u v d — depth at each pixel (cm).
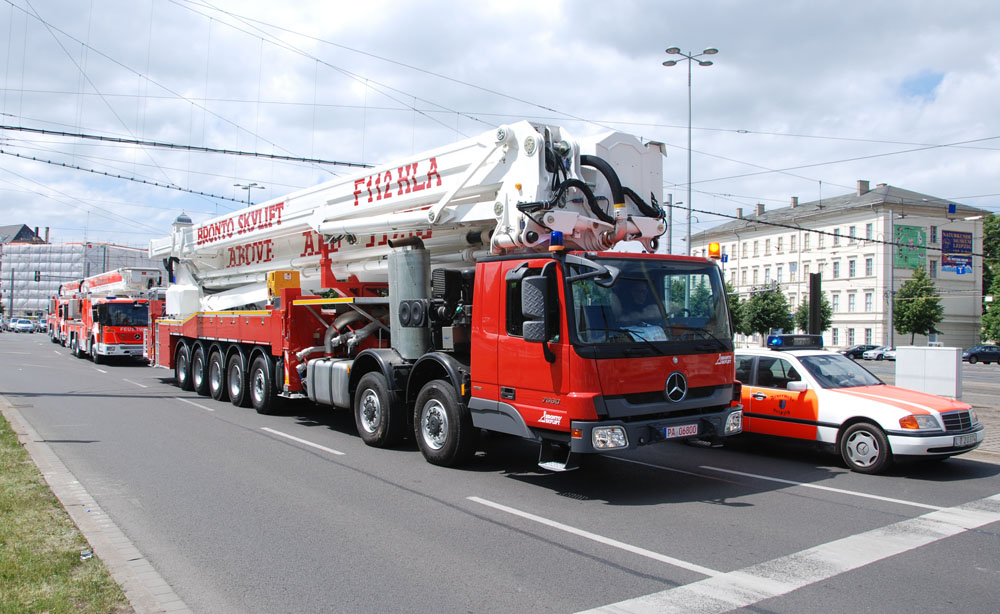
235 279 1566
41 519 592
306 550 547
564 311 684
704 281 775
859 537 590
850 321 6366
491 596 457
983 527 623
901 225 5778
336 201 1148
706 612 432
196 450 945
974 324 6394
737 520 640
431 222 916
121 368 2455
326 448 970
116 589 443
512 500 706
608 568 510
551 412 695
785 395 938
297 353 1181
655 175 887
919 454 812
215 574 494
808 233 6844
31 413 1256
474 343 800
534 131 785
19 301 9456
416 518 638
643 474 842
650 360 705
